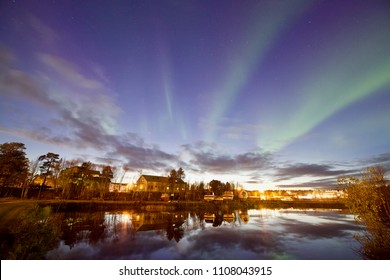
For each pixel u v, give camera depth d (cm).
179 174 9631
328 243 2020
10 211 2542
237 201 8069
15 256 1155
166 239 2150
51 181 6775
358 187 1173
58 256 1512
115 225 2864
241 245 1955
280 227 2975
